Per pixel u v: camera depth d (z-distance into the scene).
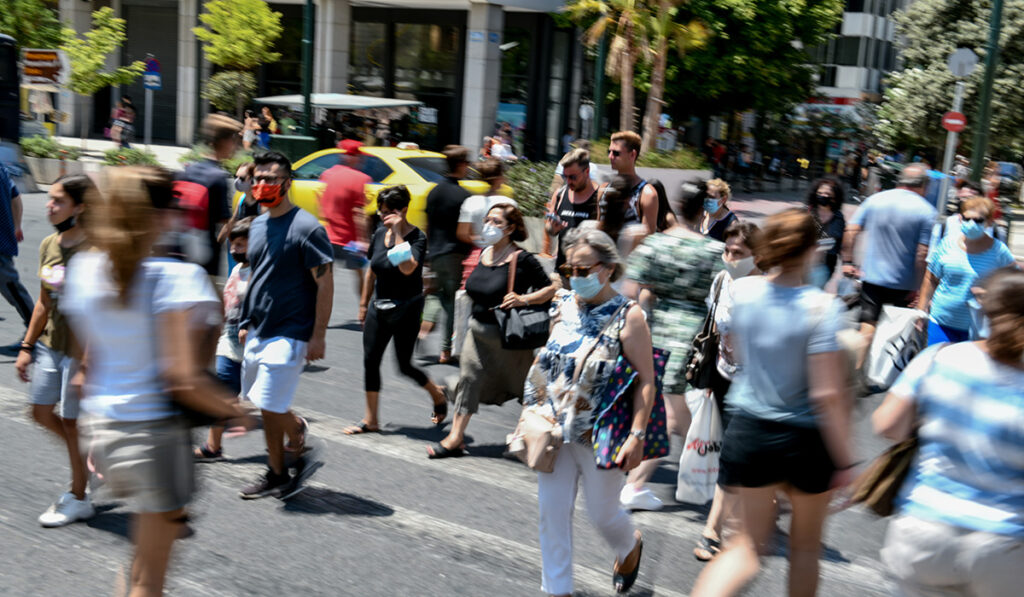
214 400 7.61
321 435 14.93
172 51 84.62
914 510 7.20
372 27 77.00
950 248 16.80
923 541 7.08
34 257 28.34
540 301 13.66
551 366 9.37
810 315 7.98
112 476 7.46
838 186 18.59
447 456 14.20
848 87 121.50
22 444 13.78
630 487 12.41
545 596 10.02
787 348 8.01
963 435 7.04
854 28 120.25
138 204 7.30
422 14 75.00
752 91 68.00
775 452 8.09
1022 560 6.85
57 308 10.84
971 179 33.06
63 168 46.50
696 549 11.08
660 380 9.87
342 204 22.83
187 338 7.45
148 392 7.45
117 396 7.44
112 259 7.28
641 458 9.23
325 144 59.59
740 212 58.12
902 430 7.52
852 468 8.02
